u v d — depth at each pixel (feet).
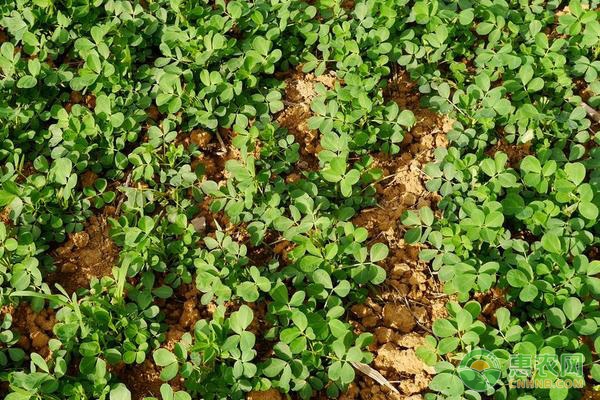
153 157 2.61
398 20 2.79
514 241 2.41
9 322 2.39
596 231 2.45
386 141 2.64
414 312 2.42
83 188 2.60
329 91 2.69
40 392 2.26
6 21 2.83
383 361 2.36
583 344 2.29
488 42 2.80
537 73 2.67
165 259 2.49
